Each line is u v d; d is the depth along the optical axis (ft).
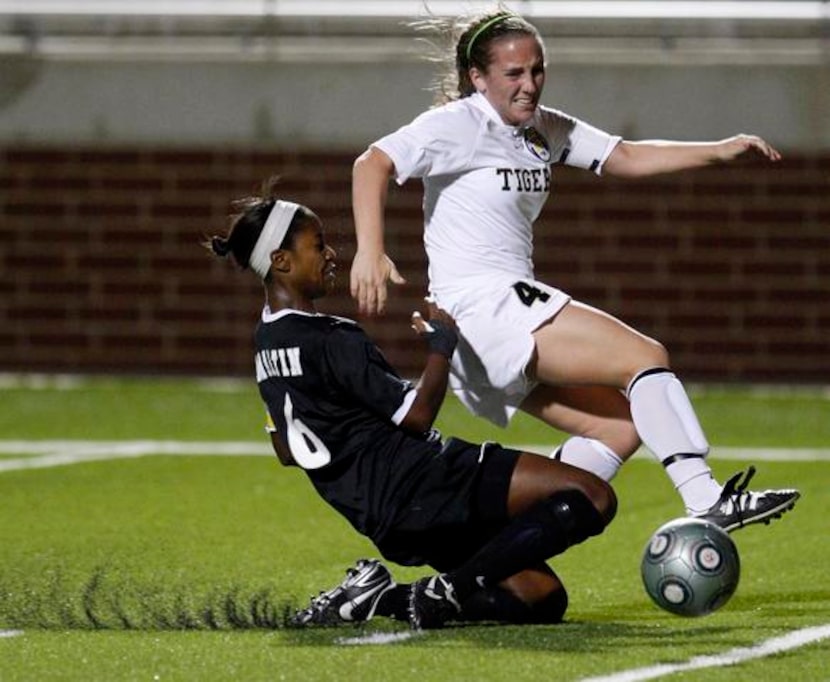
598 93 204.33
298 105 209.26
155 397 193.47
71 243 213.66
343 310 207.31
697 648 68.59
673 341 207.51
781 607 79.61
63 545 100.53
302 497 122.42
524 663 65.57
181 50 213.87
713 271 206.90
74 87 213.05
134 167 212.84
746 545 100.32
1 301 214.28
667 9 211.41
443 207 75.51
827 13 209.77
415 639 70.69
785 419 175.01
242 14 214.28
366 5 215.72
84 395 194.90
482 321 74.23
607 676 63.10
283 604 80.69
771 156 80.02
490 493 71.67
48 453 147.54
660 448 73.51
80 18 215.10
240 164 210.79
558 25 209.26
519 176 75.15
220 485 128.57
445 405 188.03
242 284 211.41
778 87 204.13
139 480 131.03
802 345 206.18
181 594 83.61
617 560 95.76
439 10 213.66
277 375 71.77
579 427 77.71
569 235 208.23
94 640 71.51
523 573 74.02
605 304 207.82
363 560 75.00
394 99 208.03
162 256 212.43
